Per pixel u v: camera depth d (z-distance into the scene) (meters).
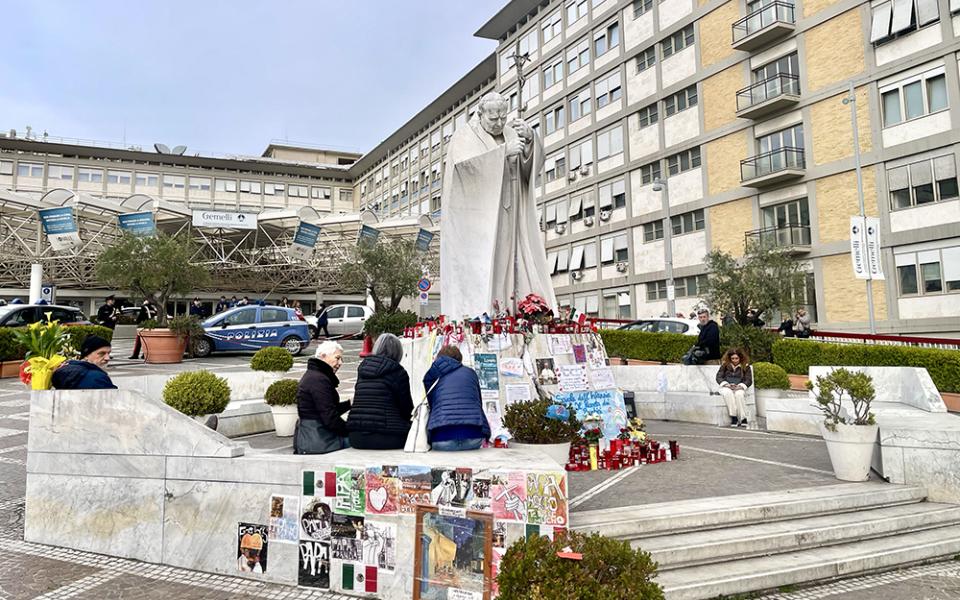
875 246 15.45
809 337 16.92
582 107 34.47
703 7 26.88
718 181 26.08
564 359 7.25
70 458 4.58
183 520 4.20
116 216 29.12
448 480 3.65
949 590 3.91
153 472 4.32
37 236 30.19
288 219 34.25
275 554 3.94
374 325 18.30
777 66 23.83
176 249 24.00
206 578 3.99
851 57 21.20
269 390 8.10
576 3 34.88
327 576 3.81
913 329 19.30
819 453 7.01
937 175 18.89
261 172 61.44
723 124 25.88
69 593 3.72
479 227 7.86
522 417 5.93
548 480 3.52
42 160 52.56
